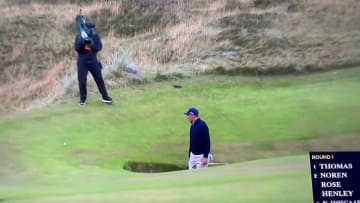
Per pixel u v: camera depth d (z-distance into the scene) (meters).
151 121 64.81
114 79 80.94
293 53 92.19
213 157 54.25
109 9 115.38
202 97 75.06
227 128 63.47
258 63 89.12
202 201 25.00
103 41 101.69
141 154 54.81
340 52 91.50
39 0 123.44
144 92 76.56
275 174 30.95
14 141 54.56
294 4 107.88
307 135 60.09
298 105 70.31
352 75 83.44
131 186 32.50
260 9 107.81
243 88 80.12
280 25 100.94
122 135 59.88
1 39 108.25
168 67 87.88
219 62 90.00
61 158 50.72
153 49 94.69
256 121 65.25
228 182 29.69
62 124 61.22
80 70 68.19
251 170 33.62
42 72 97.69
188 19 107.75
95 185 35.62
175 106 70.44
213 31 99.81
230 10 108.75
